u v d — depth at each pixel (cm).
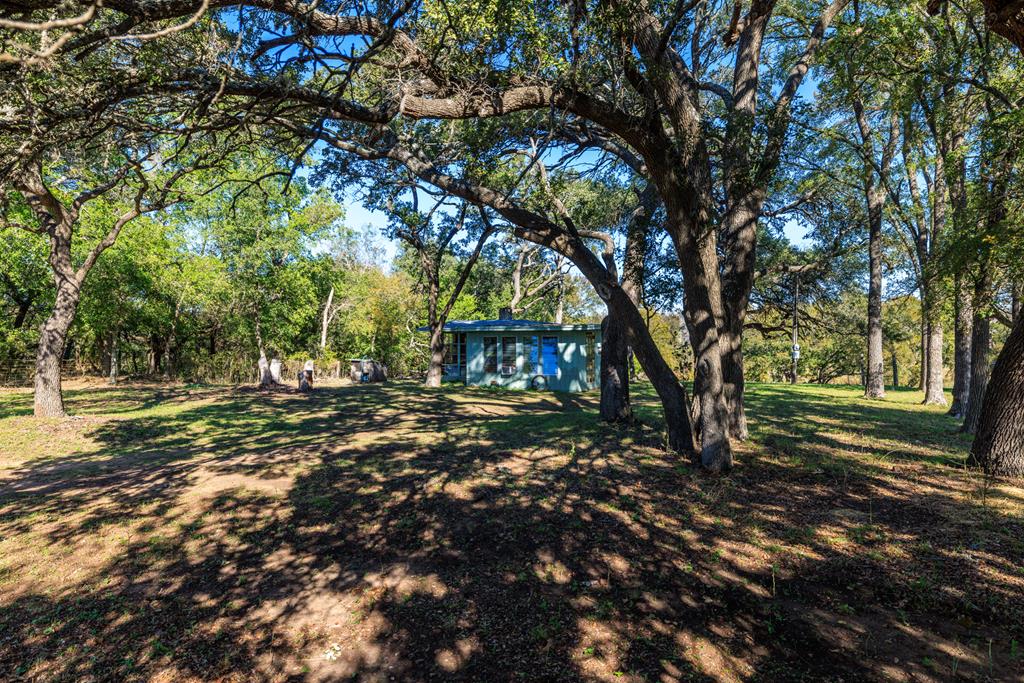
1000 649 343
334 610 429
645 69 695
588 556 502
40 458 959
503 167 859
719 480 715
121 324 2648
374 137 816
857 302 3550
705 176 795
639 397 1969
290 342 3481
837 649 352
